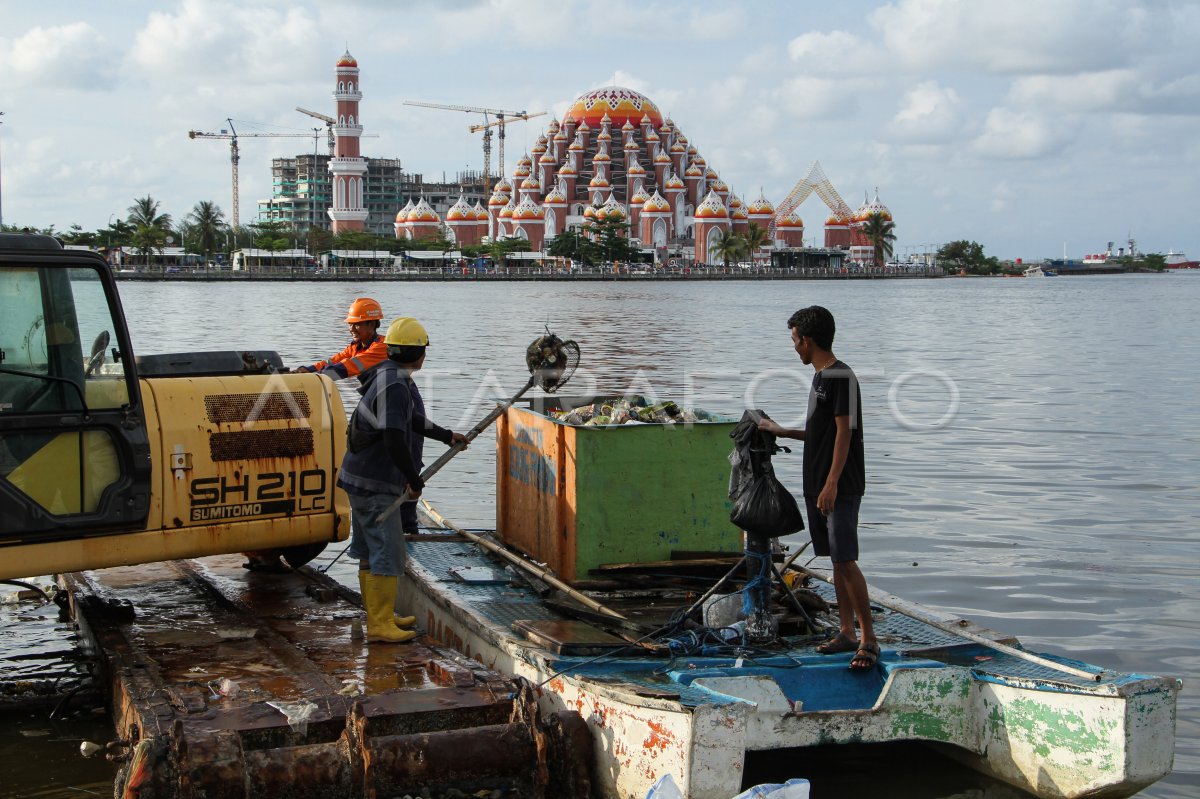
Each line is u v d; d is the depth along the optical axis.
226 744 5.83
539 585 8.35
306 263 147.50
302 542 8.23
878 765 6.93
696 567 8.02
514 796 6.27
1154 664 8.43
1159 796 6.49
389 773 6.01
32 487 7.16
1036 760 6.27
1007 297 97.94
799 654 6.81
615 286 122.38
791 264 181.75
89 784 6.66
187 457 7.71
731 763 5.75
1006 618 9.48
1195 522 12.78
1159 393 24.67
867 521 12.84
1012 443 18.00
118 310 7.40
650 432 8.08
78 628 9.35
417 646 7.72
